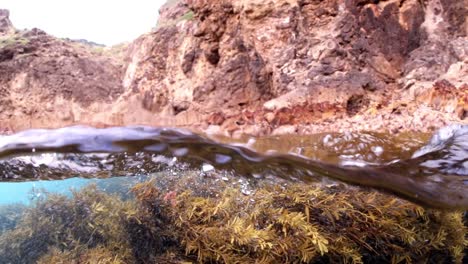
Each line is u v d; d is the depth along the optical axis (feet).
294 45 6.73
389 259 5.51
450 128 4.47
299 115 5.82
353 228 5.22
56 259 6.57
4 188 7.13
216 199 5.81
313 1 6.88
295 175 5.29
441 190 4.40
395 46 6.35
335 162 4.81
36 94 8.38
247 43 7.23
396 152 4.58
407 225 5.14
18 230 7.37
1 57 8.84
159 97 8.21
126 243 6.44
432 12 6.30
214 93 7.31
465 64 5.53
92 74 9.63
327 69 6.32
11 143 6.23
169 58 9.09
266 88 6.93
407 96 5.70
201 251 5.42
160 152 6.07
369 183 4.82
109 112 8.10
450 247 5.57
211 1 7.72
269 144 5.39
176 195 6.10
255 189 5.67
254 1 7.05
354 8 6.59
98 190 6.90
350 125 5.34
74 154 6.27
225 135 5.90
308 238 5.03
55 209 7.34
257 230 5.16
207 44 7.90
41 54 9.29
